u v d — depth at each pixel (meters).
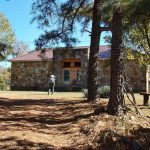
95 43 19.09
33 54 41.34
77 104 18.11
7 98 22.47
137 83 32.38
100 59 33.00
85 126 11.38
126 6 8.74
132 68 32.38
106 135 9.75
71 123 12.75
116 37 12.66
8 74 49.16
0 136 10.12
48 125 12.72
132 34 18.73
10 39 45.00
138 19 9.03
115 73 12.64
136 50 19.75
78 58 36.28
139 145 8.95
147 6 8.12
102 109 13.15
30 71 40.28
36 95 26.42
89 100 18.95
